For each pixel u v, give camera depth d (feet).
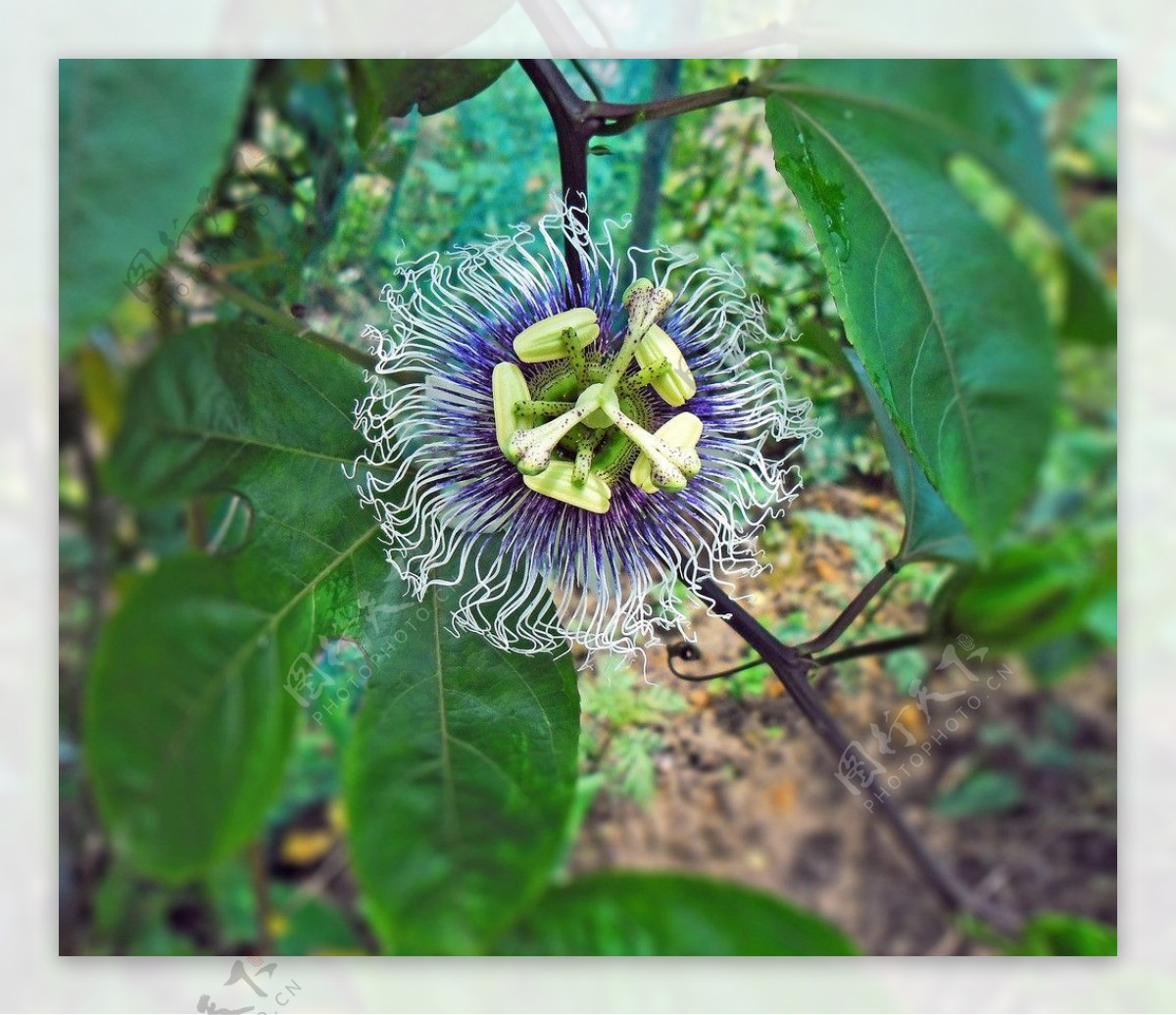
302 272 0.48
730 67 0.55
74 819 0.68
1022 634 0.57
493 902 0.37
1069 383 0.94
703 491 0.50
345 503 0.42
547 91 0.44
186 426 0.37
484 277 0.48
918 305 0.42
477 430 0.47
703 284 0.49
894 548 0.58
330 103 0.47
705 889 0.40
